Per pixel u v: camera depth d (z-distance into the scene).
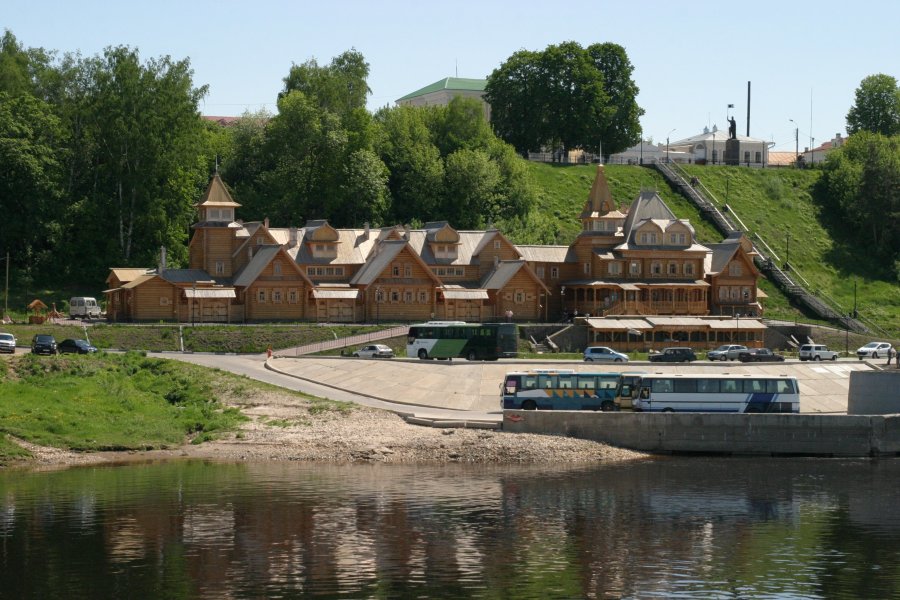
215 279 155.25
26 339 129.50
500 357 130.75
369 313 154.62
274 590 55.00
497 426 95.06
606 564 59.69
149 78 167.75
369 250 164.12
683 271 167.00
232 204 158.25
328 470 84.06
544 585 56.06
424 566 58.91
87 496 74.19
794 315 185.00
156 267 162.62
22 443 89.06
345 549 61.94
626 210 182.38
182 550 61.59
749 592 55.44
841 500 75.38
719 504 73.88
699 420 93.44
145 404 101.75
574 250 169.25
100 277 167.38
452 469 85.44
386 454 89.44
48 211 162.50
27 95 166.25
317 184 190.50
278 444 92.25
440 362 118.12
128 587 55.25
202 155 181.88
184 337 135.88
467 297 157.62
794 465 88.94
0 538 63.81
